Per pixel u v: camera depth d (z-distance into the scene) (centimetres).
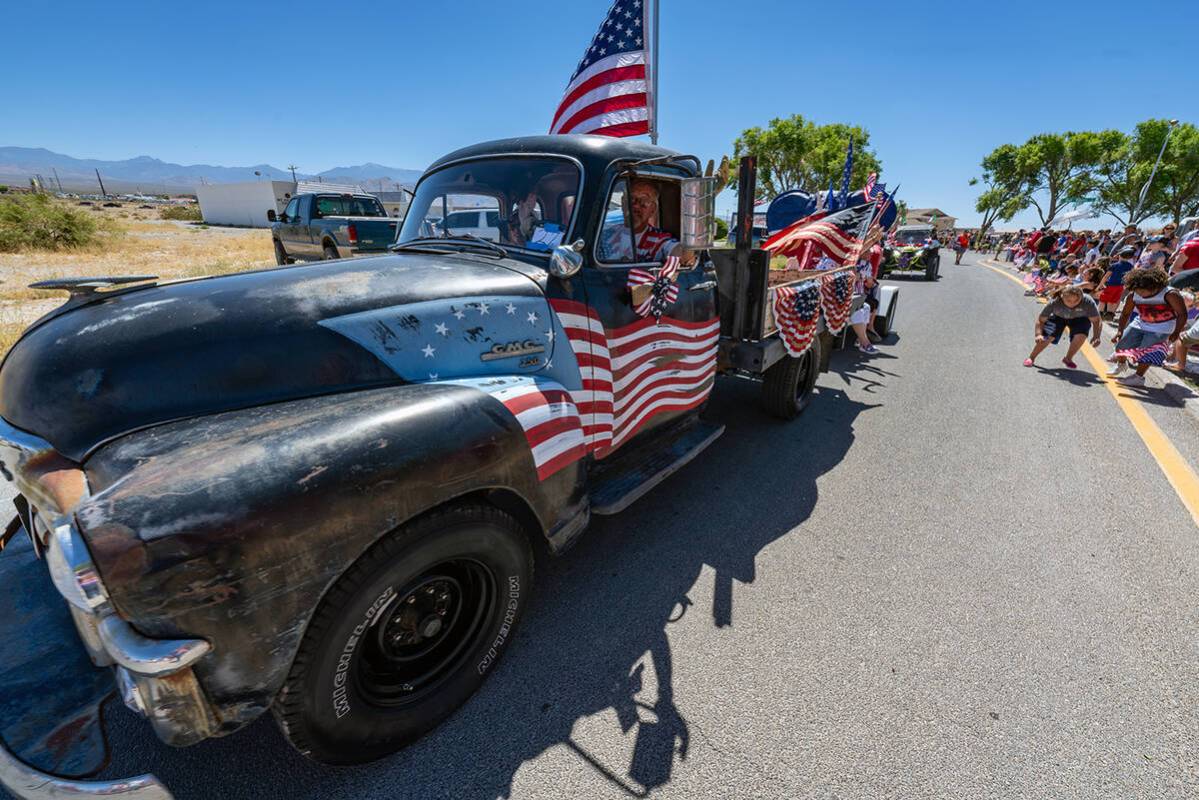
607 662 232
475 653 211
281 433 156
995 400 559
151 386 166
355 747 179
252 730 200
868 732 201
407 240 313
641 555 304
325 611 158
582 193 260
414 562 173
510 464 196
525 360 233
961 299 1299
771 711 209
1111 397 568
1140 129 4269
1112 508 354
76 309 190
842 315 535
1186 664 232
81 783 140
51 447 161
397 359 200
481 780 184
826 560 301
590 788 182
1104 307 1010
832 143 3881
